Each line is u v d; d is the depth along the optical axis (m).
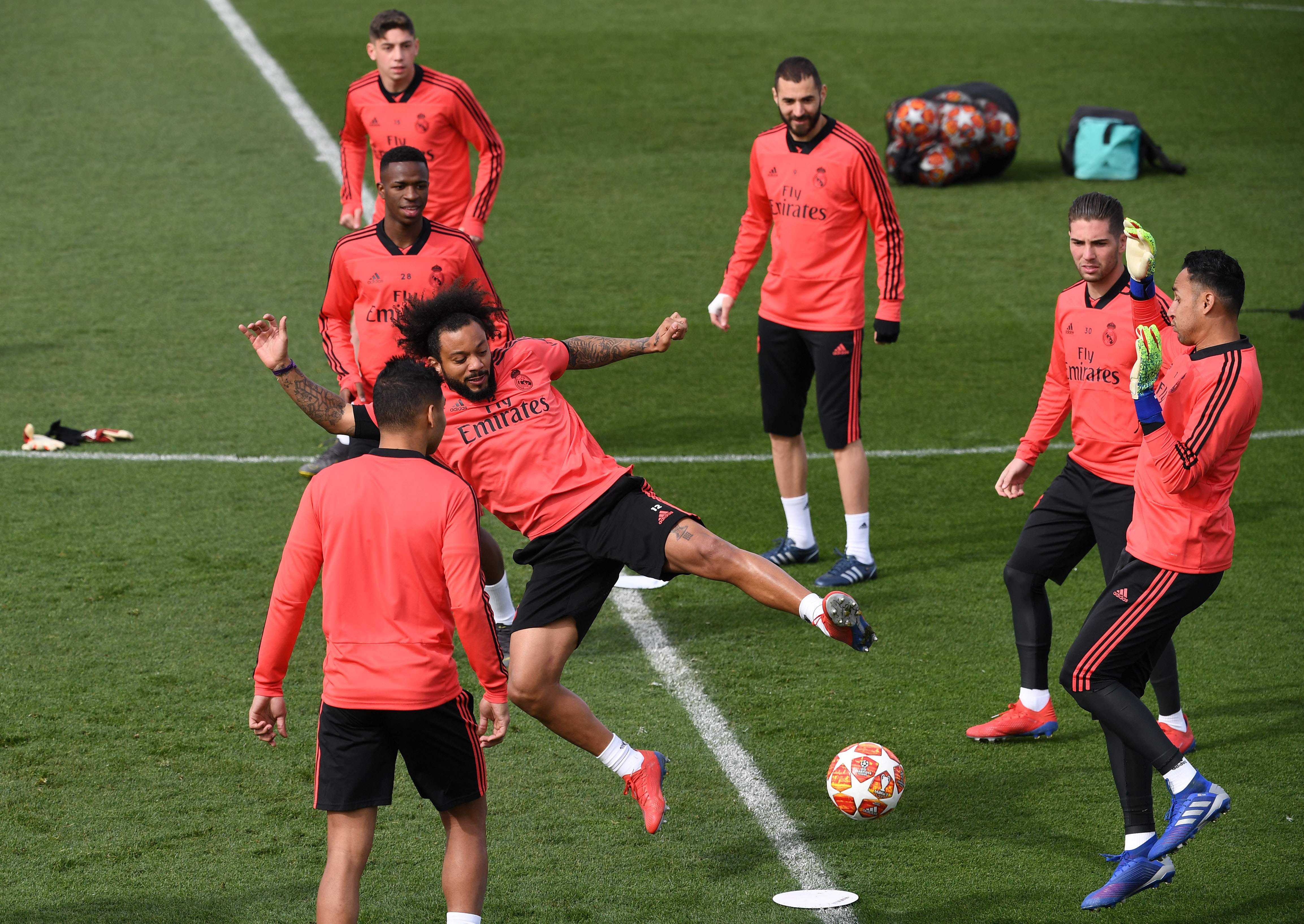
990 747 19.69
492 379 17.42
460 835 14.67
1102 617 16.22
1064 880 16.48
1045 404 19.84
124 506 27.77
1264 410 33.88
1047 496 19.66
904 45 70.81
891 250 24.84
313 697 20.83
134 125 57.31
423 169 22.31
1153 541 16.00
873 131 58.00
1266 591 24.52
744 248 26.05
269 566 25.25
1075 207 18.50
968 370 36.72
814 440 32.59
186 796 18.12
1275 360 36.94
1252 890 16.30
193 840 17.14
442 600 14.41
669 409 34.22
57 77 63.00
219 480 29.23
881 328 25.14
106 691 20.75
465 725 14.55
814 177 24.25
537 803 18.27
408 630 14.22
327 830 17.03
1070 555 19.58
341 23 73.12
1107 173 53.22
